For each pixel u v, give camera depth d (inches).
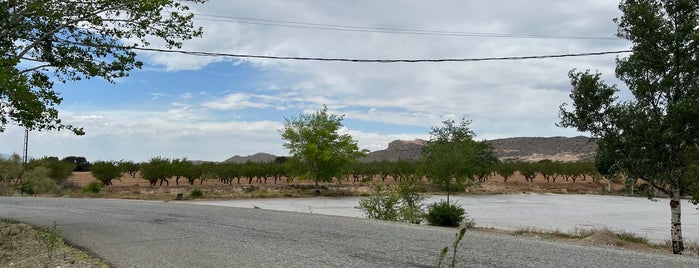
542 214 1229.1
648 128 535.2
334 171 2033.7
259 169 2637.8
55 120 423.8
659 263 347.6
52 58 480.1
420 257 358.0
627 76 571.2
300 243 419.5
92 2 462.6
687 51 522.6
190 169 2300.7
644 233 852.0
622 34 571.5
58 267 314.2
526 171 3262.8
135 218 623.5
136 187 1882.4
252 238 447.2
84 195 1517.0
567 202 1788.9
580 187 2974.9
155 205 855.1
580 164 3248.0
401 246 406.9
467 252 381.7
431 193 2080.5
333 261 339.6
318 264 328.8
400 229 525.3
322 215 689.0
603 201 1883.6
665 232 869.2
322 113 2055.9
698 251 591.2
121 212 709.9
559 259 357.4
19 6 452.4
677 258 368.5
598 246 421.1
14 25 442.3
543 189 2783.0
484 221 1016.2
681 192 581.9
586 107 570.6
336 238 451.2
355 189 2206.0
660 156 550.9
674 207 558.3
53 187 1576.0
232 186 2044.8
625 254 381.4
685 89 537.3
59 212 705.0
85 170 3831.2
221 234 473.7
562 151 6747.1
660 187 573.9
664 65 542.6
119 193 1658.5
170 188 1888.5
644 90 545.0
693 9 535.8
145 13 474.6
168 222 578.6
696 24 524.7
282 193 1895.9
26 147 1873.8
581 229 853.8
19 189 1509.6
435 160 1099.3
